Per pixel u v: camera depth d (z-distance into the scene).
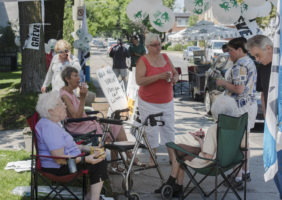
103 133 5.48
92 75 22.92
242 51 5.30
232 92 5.33
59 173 4.09
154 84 5.62
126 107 6.90
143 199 4.96
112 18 38.66
